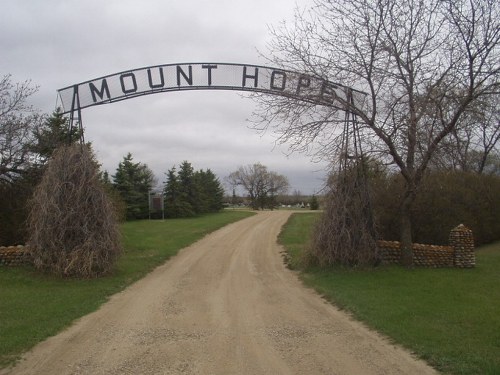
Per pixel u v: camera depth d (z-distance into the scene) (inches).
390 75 512.1
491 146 1074.7
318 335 291.6
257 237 1079.0
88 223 530.9
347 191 563.5
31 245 538.0
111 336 295.9
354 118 552.1
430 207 753.0
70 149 555.8
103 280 510.3
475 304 357.4
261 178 3853.3
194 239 1034.1
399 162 536.1
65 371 233.8
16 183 697.0
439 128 540.7
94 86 577.6
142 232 1219.2
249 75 563.2
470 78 482.9
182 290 462.6
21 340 282.5
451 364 227.8
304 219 1774.1
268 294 435.2
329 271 542.6
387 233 741.9
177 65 572.1
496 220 853.8
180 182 2409.0
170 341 283.3
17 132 682.2
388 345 265.7
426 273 518.6
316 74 526.9
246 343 276.5
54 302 396.5
